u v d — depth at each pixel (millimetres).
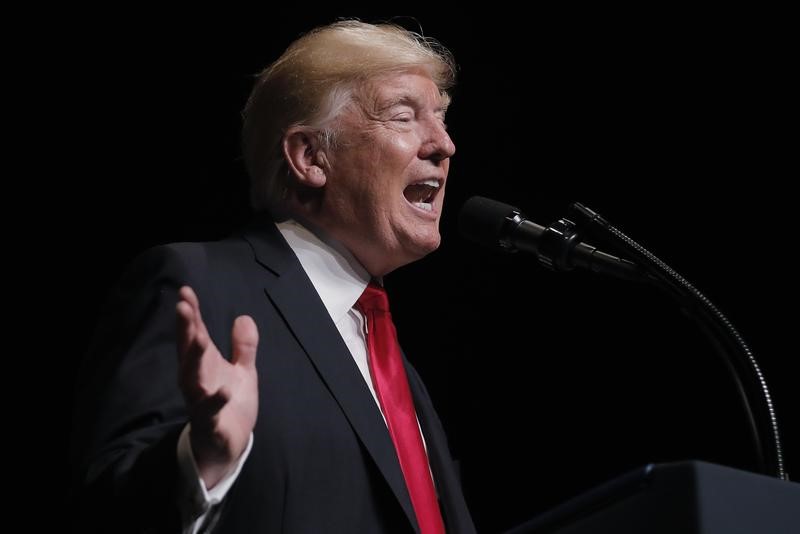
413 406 6305
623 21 14461
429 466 6168
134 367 5113
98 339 5496
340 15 13328
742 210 13828
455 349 13961
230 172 12922
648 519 3236
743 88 14039
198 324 3805
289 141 6590
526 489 13742
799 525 3287
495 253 14234
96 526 4180
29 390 12125
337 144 6516
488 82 14258
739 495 3219
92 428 4895
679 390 13703
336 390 5496
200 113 13016
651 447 13641
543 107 14398
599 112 14406
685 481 3188
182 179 12867
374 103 6566
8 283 12305
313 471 5195
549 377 14031
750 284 13625
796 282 13430
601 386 13945
